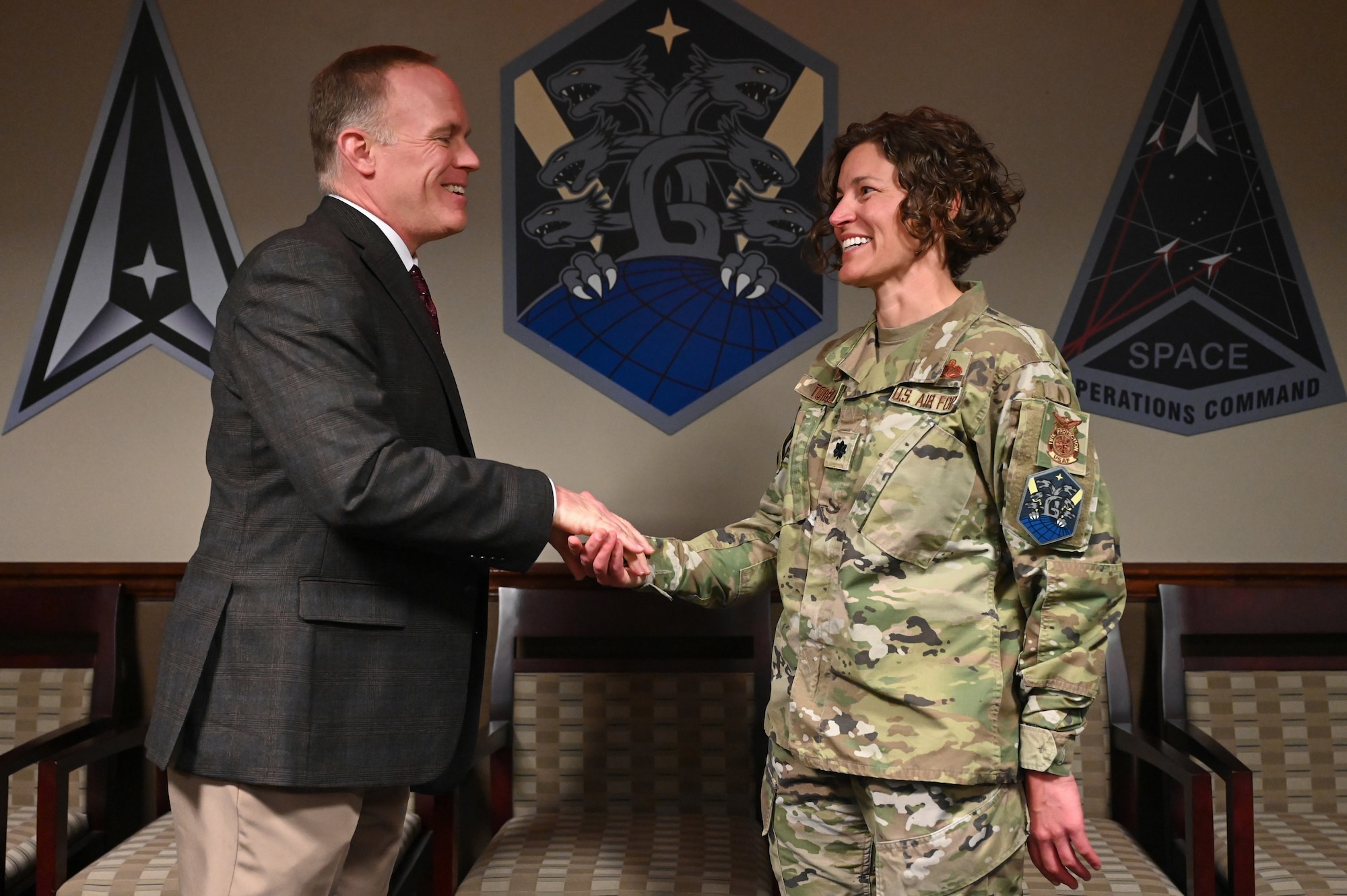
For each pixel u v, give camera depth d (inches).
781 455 68.3
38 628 89.8
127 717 95.0
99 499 96.7
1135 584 95.3
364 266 56.1
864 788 55.1
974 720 53.4
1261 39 95.4
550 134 95.2
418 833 82.0
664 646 98.2
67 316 96.1
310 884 54.7
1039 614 51.6
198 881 54.7
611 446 96.0
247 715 52.4
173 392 96.5
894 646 54.2
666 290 95.4
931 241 57.6
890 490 54.6
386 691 54.7
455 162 59.7
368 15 95.7
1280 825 83.8
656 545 65.1
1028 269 96.0
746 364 95.4
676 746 89.0
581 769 89.0
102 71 95.7
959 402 54.0
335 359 51.9
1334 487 96.1
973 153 57.7
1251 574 95.0
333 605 53.3
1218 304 95.7
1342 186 95.7
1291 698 88.9
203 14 95.7
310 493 50.8
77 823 86.0
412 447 53.1
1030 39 95.6
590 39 95.0
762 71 95.2
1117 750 89.0
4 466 96.5
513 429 96.3
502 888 73.5
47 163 95.8
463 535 53.1
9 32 95.3
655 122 95.0
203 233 96.0
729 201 95.2
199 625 54.2
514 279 95.6
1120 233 95.6
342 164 58.1
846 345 62.5
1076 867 52.4
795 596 59.6
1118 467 96.4
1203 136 95.5
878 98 95.3
